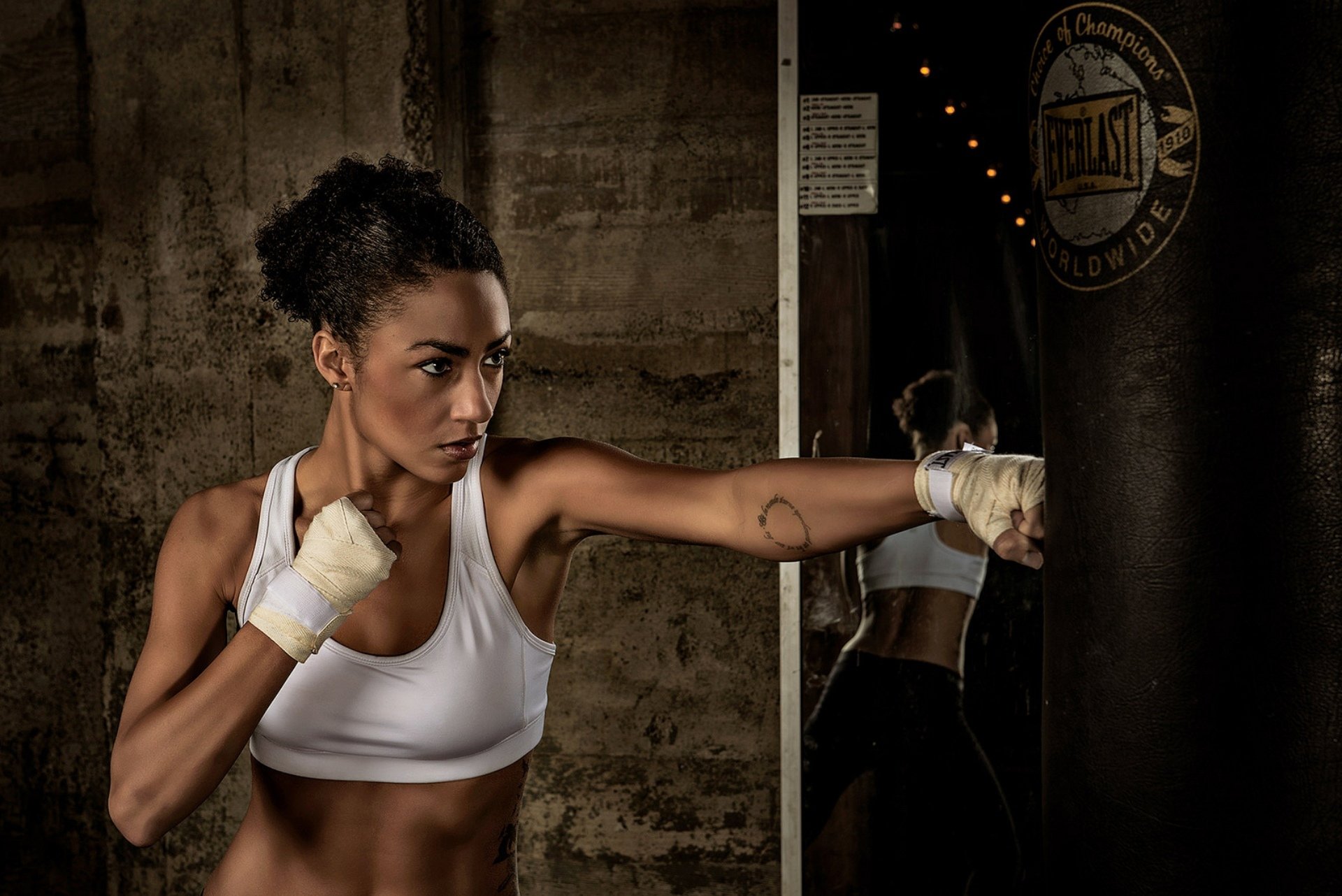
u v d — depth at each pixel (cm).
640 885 228
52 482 242
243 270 231
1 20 236
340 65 223
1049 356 76
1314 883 68
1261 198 66
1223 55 66
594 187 220
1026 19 79
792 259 209
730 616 222
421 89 221
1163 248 68
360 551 85
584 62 218
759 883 225
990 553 210
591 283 221
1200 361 67
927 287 207
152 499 238
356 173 90
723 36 215
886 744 215
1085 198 72
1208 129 66
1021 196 203
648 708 225
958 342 207
